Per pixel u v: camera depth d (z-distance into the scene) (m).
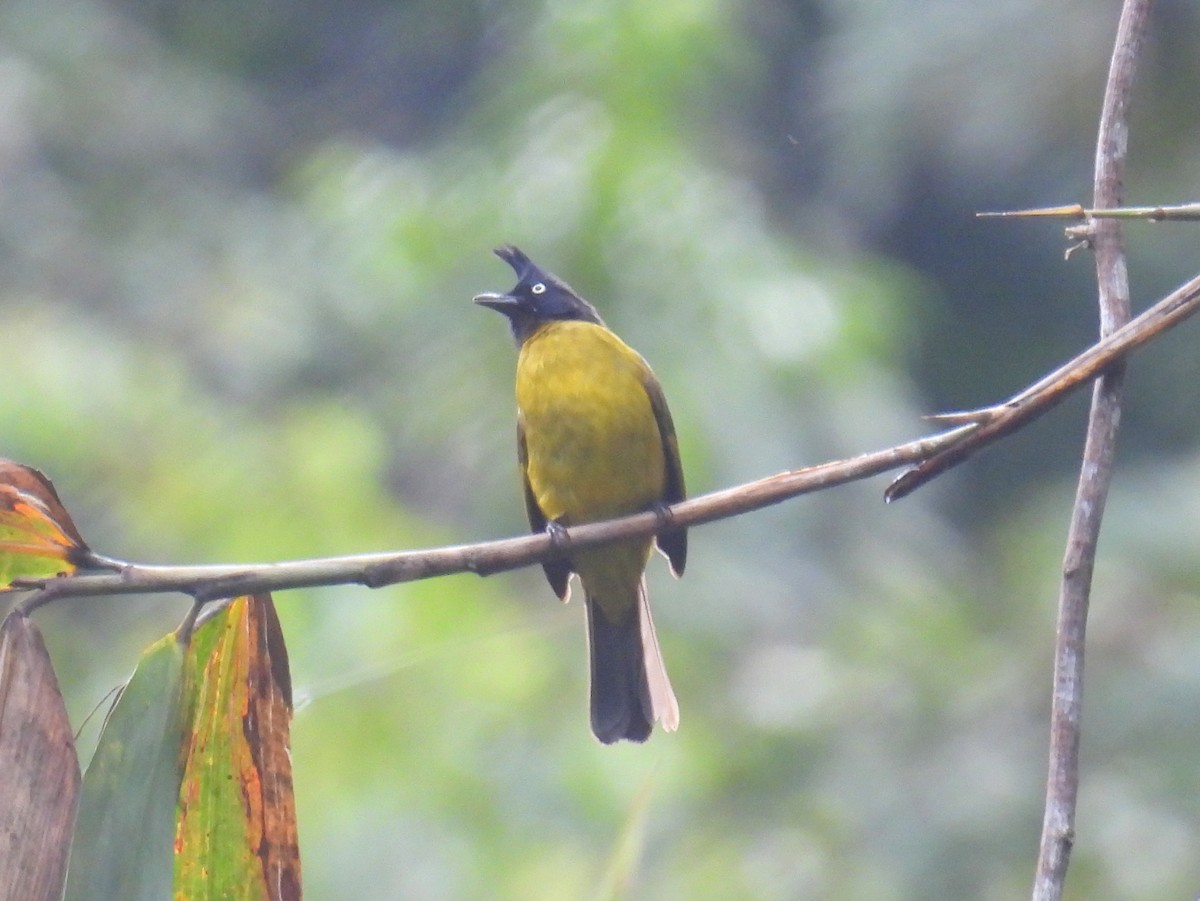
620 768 11.41
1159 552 13.38
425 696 11.20
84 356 13.86
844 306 15.38
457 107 20.59
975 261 22.12
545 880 10.87
